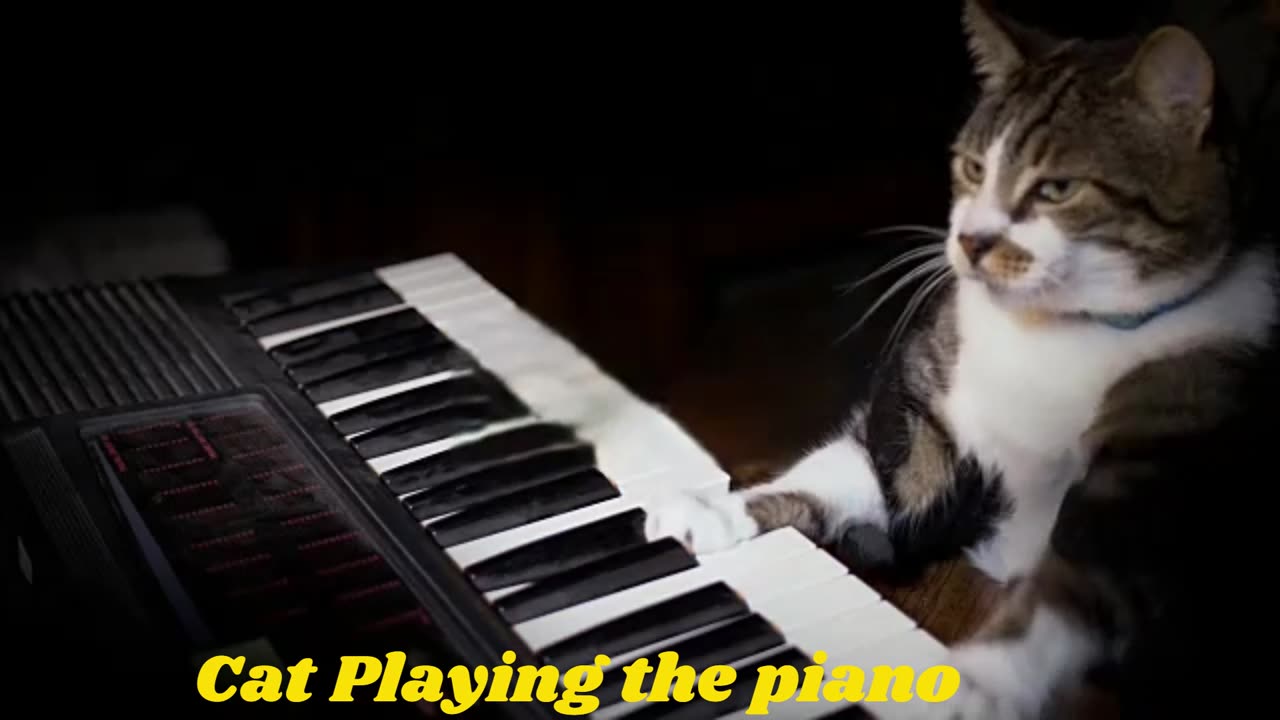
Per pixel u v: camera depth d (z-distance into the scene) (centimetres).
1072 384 142
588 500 144
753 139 250
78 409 164
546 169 272
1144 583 126
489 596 131
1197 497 131
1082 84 141
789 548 137
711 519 138
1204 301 140
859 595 129
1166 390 138
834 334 187
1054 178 139
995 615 129
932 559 147
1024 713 118
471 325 185
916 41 235
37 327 185
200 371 174
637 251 238
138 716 117
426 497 146
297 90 280
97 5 266
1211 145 135
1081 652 122
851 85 241
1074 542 130
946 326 155
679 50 257
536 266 247
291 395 169
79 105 270
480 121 285
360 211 269
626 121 267
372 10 279
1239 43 153
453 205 270
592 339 216
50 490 148
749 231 231
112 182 272
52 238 252
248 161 280
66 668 122
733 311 206
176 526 142
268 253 259
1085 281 140
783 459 156
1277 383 136
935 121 232
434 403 164
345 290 195
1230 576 126
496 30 280
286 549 138
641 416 161
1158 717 118
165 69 273
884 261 200
